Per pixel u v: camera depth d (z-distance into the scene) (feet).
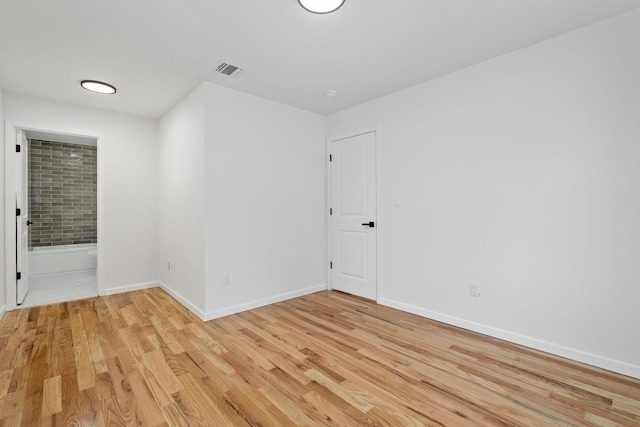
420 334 8.46
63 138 16.02
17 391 5.77
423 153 9.82
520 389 5.89
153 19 6.47
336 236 12.91
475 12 6.30
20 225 11.03
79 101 11.32
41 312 10.24
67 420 5.00
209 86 9.74
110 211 12.48
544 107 7.43
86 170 18.10
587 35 6.83
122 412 5.22
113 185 12.54
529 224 7.68
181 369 6.60
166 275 12.80
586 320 6.90
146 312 10.28
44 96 10.77
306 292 12.49
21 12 6.16
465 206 8.85
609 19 6.56
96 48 7.63
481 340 8.07
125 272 12.86
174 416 5.13
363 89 10.37
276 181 11.51
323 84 9.96
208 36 7.14
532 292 7.65
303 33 7.04
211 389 5.89
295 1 5.92
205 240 9.64
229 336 8.33
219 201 9.95
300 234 12.32
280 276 11.61
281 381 6.16
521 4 6.06
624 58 6.42
